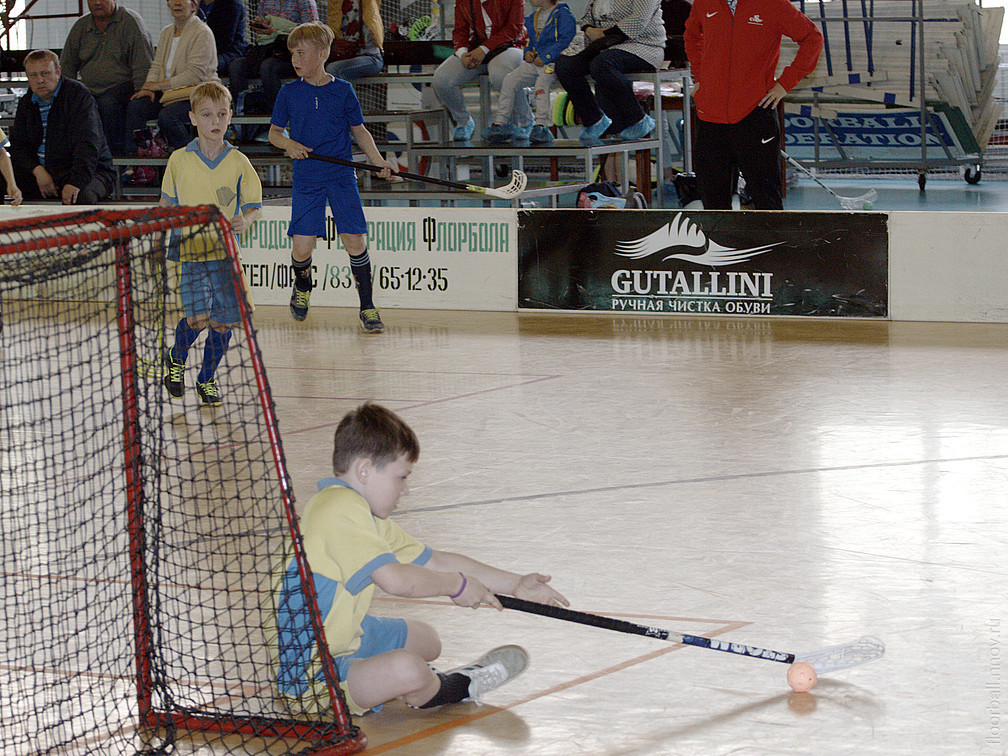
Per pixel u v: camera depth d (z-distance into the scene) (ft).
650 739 13.57
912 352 37.37
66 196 55.62
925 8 74.59
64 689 15.31
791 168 79.97
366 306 43.29
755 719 13.99
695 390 32.68
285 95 40.78
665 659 15.79
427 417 30.22
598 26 55.83
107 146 57.93
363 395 32.99
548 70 57.41
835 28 76.33
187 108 58.95
